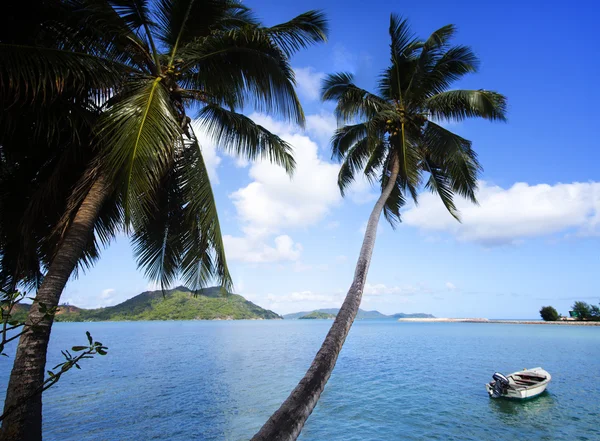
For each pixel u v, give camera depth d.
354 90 12.25
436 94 12.02
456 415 15.05
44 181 7.67
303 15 7.39
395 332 88.81
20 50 5.21
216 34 7.37
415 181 10.91
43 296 4.78
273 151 9.44
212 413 15.54
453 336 68.44
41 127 6.48
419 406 16.45
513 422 14.07
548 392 18.72
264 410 15.95
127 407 16.55
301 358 33.91
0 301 2.59
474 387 20.31
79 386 21.33
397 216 14.07
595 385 20.25
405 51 12.71
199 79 8.29
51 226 7.88
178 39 7.82
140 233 8.97
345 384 21.38
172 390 20.02
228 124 9.09
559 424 13.73
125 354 38.00
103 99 6.83
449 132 11.61
